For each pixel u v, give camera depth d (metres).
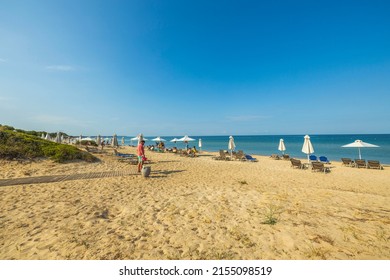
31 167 9.83
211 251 3.25
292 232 3.84
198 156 21.95
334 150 34.62
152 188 7.34
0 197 5.89
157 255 3.14
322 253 3.15
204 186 7.75
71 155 11.92
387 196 6.80
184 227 4.12
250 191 7.00
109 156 16.12
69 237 3.64
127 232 3.88
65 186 7.30
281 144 19.89
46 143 12.91
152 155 20.52
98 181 8.23
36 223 4.24
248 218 4.57
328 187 8.27
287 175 10.91
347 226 4.07
